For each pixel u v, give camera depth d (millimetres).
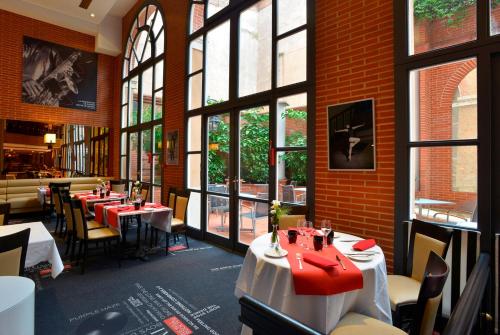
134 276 3346
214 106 4734
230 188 4453
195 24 5359
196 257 4047
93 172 8234
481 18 2203
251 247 2172
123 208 4027
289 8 3670
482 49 2186
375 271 1783
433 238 2148
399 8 2621
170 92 5844
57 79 7660
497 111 2158
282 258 1899
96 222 4484
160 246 4586
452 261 2215
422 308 1297
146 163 6965
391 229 2658
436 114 3025
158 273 3443
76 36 7977
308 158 3324
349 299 1739
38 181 7020
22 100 7137
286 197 3676
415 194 2850
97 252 4262
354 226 2920
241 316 896
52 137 7590
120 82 8328
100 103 8422
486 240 2131
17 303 1083
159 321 2387
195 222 5281
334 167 3066
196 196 5254
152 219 4457
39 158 7383
